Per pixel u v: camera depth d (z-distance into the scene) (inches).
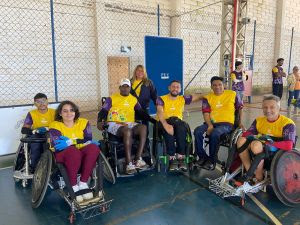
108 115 143.9
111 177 125.6
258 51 481.4
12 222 97.1
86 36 304.3
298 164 106.9
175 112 146.6
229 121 138.8
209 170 136.9
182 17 371.6
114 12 316.5
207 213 101.3
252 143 106.8
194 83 405.7
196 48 398.0
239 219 96.9
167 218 98.2
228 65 322.7
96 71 317.1
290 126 109.0
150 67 270.4
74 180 100.1
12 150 171.9
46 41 278.4
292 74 292.2
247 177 105.6
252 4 450.6
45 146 116.6
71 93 302.8
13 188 126.0
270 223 94.0
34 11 267.0
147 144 140.8
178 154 139.5
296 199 105.3
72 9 290.2
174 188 123.4
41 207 108.0
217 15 413.7
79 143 109.8
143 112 146.5
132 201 111.3
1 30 252.8
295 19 526.6
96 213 102.0
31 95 277.0
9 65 261.1
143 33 345.7
